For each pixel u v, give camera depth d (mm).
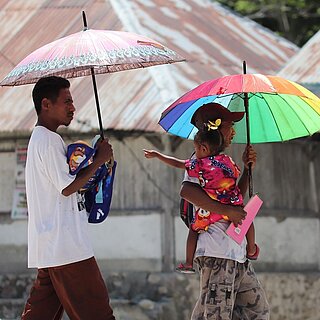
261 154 27062
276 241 27078
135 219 25328
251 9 48062
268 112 15336
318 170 28203
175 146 25078
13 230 26656
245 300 14477
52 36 28344
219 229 14102
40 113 14469
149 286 24859
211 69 27797
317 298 27203
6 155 26797
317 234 28062
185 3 32219
